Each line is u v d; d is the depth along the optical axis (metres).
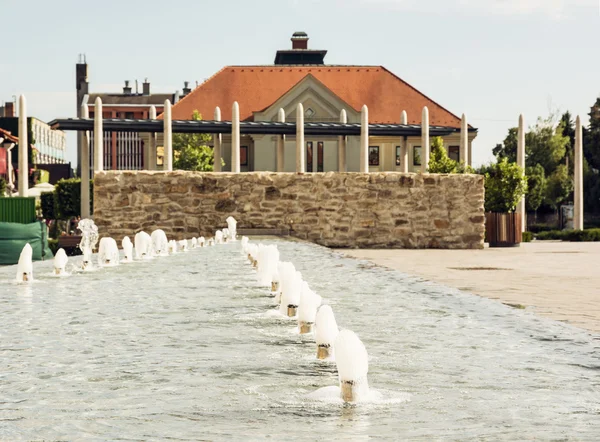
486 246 38.69
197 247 29.03
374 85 87.19
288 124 51.81
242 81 88.00
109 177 34.34
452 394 5.43
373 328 8.64
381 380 5.89
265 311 10.17
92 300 11.65
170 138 47.81
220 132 51.31
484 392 5.48
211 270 17.77
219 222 34.81
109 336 8.13
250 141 81.62
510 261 24.41
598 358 6.80
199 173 34.72
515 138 105.94
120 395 5.41
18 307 10.80
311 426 4.58
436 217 35.12
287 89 87.56
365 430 4.48
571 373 6.16
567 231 53.22
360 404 5.14
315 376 6.05
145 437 4.34
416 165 82.69
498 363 6.58
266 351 7.19
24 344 7.64
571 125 112.25
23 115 41.50
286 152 79.62
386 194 35.06
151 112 62.97
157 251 24.41
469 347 7.39
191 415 4.86
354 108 81.56
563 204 97.69
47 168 121.25
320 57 109.75
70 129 46.84
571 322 9.41
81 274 16.80
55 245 50.44
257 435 4.38
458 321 9.22
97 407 5.07
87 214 47.34
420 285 13.89
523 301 11.88
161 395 5.42
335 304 10.94
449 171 48.66
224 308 10.51
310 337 8.02
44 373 6.20
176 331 8.45
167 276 16.19
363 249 34.38
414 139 82.38
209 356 6.93
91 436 4.36
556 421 4.68
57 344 7.63
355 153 79.81
